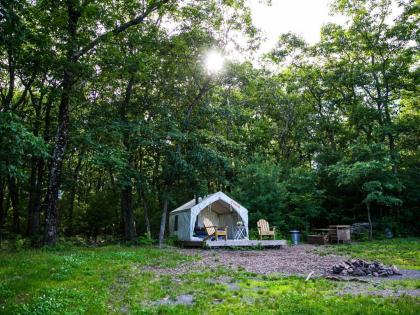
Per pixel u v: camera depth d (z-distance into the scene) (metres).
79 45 15.97
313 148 31.36
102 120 18.88
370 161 22.86
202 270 10.59
